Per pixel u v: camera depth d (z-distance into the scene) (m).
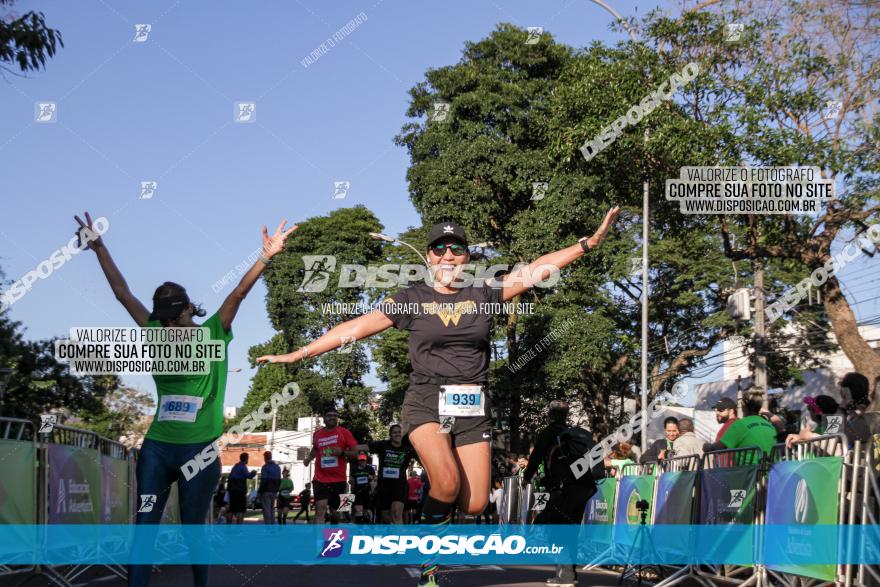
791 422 29.22
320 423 44.62
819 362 29.77
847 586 5.61
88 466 8.52
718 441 8.55
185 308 5.74
